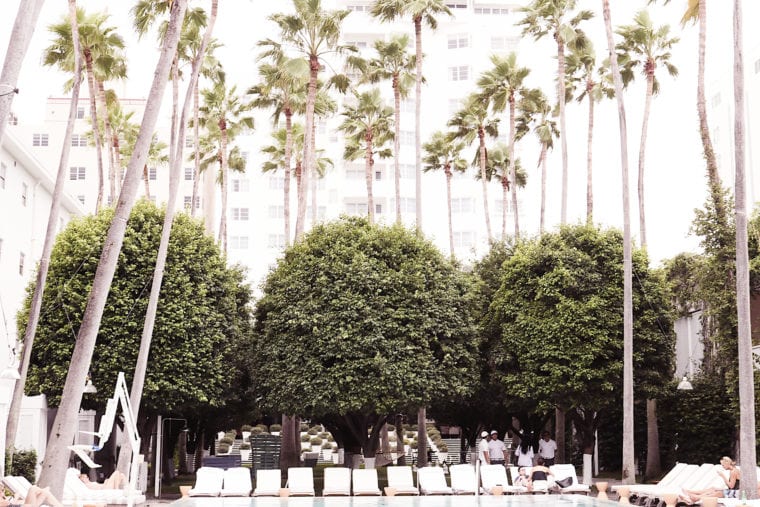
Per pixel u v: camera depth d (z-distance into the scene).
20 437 29.09
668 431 33.31
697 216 26.80
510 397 31.14
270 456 29.58
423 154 62.66
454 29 73.94
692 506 20.19
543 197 49.78
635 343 29.56
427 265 29.94
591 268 30.11
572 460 38.62
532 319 29.70
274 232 69.44
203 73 44.12
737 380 25.66
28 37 14.19
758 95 55.22
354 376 27.20
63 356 28.02
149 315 25.20
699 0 32.53
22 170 35.72
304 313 28.12
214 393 28.86
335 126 71.38
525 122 52.56
